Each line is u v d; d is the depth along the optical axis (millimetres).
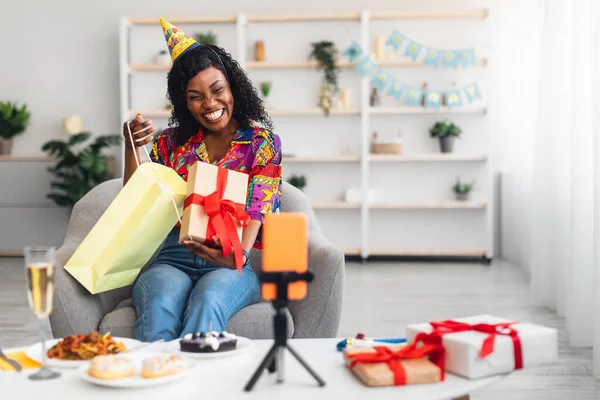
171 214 1778
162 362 1225
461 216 6062
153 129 2027
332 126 6074
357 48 5805
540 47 4430
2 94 6281
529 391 2410
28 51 6250
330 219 6113
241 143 2078
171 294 1781
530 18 4730
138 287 1845
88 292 1878
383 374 1188
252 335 1854
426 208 6062
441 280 4828
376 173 6090
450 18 5871
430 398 1130
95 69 6223
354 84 6023
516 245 5523
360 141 6051
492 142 6016
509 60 5879
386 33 6008
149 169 1792
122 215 1737
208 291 1758
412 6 6004
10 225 6055
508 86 5848
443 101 5871
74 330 1808
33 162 6016
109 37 6188
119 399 1136
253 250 2260
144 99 6137
